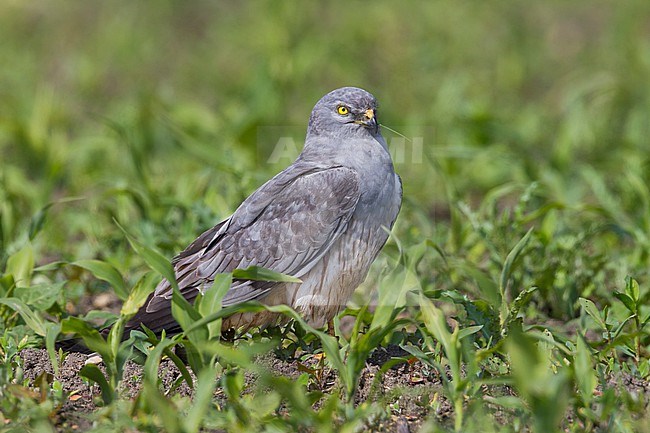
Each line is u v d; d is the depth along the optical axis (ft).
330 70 69.26
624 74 66.23
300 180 31.68
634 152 54.03
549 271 35.19
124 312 27.02
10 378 27.78
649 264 39.11
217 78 71.82
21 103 65.05
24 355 30.09
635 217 45.98
